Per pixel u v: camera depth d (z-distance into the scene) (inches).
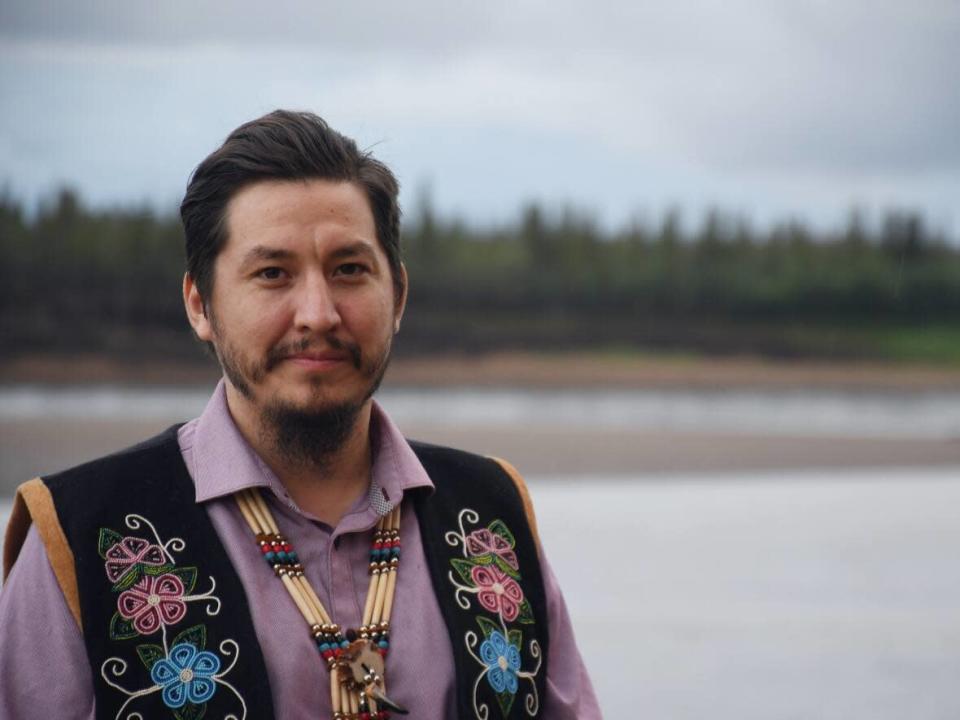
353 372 72.7
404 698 71.9
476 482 81.4
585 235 2421.3
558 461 543.5
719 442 649.0
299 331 71.2
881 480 477.4
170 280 1763.0
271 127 73.4
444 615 74.8
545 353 1871.3
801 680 189.9
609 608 235.1
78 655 68.8
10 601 69.9
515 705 74.7
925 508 381.1
